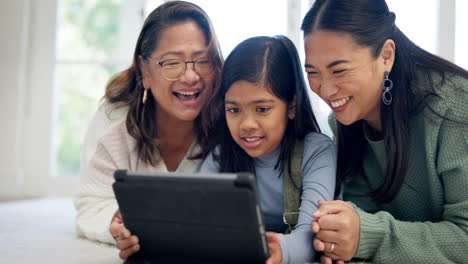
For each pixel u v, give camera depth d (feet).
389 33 3.10
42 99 7.84
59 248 3.46
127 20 7.71
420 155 3.23
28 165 7.80
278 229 3.64
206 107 3.97
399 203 3.46
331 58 2.96
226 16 6.96
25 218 5.21
